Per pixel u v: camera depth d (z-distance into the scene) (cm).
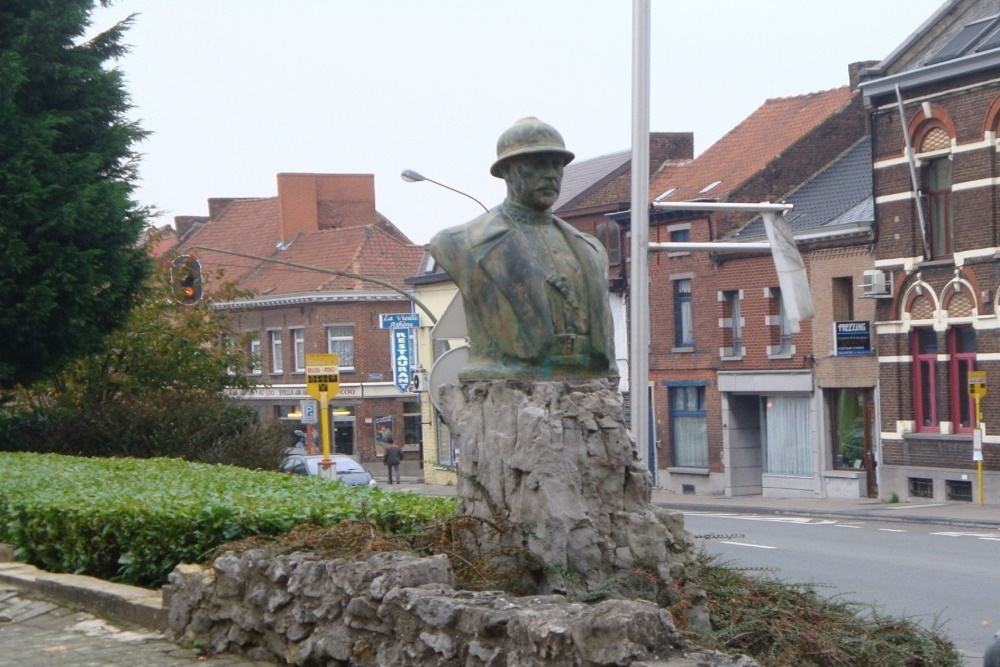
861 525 3062
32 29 2914
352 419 6397
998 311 3397
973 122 3444
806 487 4038
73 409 2750
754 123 4941
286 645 845
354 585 791
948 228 3581
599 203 5291
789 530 2872
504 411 855
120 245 2972
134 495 1244
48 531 1253
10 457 1936
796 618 831
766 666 745
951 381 3556
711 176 4662
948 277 3531
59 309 2878
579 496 834
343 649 788
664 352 4566
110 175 3069
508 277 870
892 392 3694
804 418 4053
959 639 1337
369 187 7219
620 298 4834
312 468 3519
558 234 895
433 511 1098
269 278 6781
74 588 1112
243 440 2536
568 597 805
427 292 5947
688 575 857
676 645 651
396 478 6166
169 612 976
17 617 1102
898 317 3681
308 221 7038
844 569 1975
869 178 4222
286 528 1052
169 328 3108
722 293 4322
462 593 742
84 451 2506
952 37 3638
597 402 854
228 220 7575
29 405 3031
